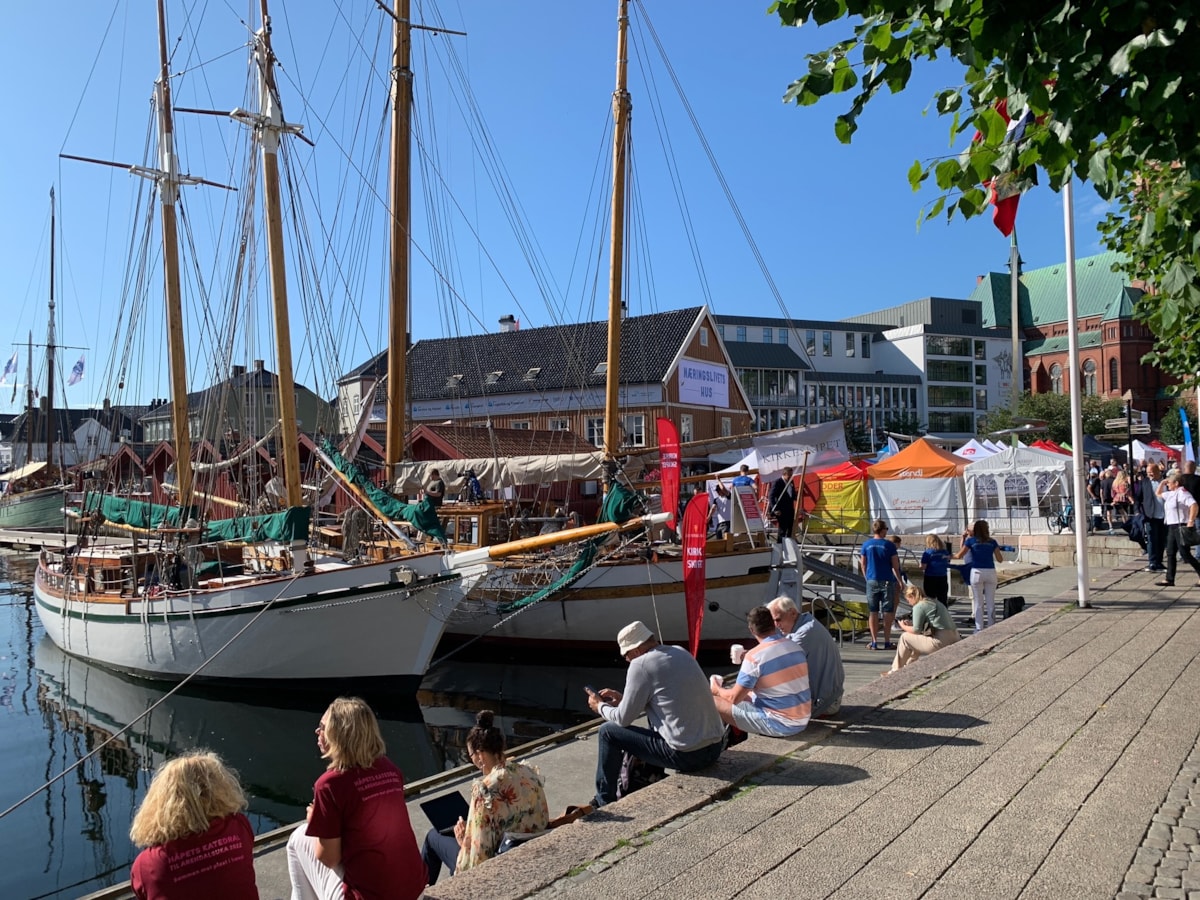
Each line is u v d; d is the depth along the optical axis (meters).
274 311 18.33
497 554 15.50
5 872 9.77
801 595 18.92
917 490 31.39
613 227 22.11
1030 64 4.31
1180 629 11.39
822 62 5.02
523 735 14.24
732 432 53.41
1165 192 5.98
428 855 6.67
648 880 4.82
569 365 48.56
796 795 6.03
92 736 15.18
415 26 21.97
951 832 5.33
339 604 16.03
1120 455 47.69
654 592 18.42
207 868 4.07
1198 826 5.30
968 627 17.61
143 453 55.22
